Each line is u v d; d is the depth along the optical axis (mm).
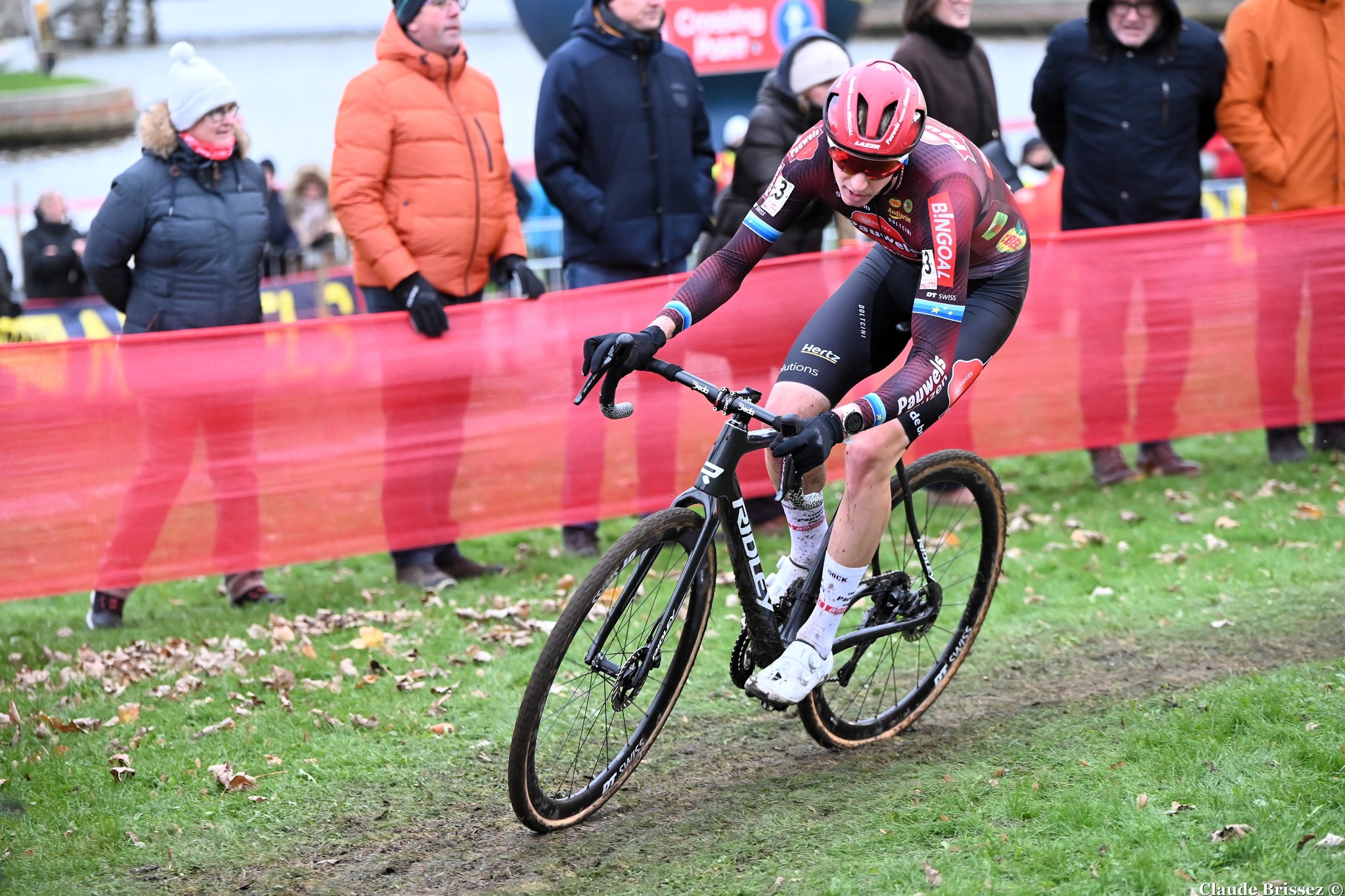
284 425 13742
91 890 7949
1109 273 16344
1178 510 15719
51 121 33906
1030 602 12914
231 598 14164
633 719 9461
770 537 15414
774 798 9000
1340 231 16859
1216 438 19359
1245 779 8508
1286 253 16797
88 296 22734
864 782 9195
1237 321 16812
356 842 8578
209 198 13531
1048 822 8172
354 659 12000
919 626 10148
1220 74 16844
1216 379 16938
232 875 8172
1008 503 16562
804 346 9469
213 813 8977
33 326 22141
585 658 8312
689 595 9008
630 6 14383
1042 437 16594
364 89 13742
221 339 13367
